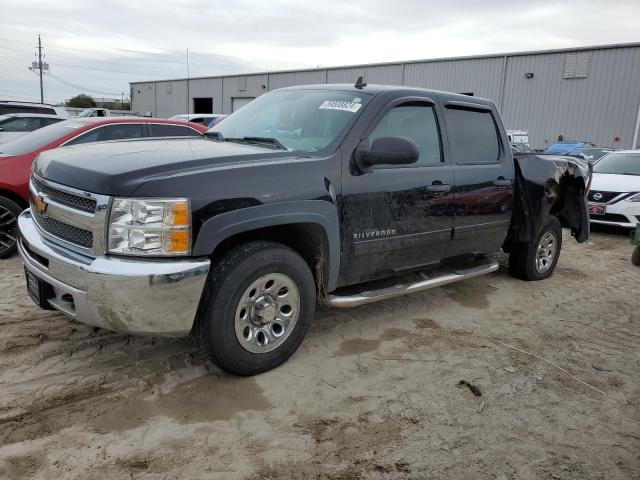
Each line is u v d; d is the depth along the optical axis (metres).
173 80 50.75
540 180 5.38
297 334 3.53
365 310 4.77
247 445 2.71
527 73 29.70
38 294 3.25
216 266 3.12
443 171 4.37
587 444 2.92
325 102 4.12
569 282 6.11
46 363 3.41
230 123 4.57
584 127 28.27
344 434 2.87
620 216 9.15
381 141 3.61
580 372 3.79
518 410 3.23
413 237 4.17
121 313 2.81
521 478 2.60
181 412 2.96
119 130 6.95
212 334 3.11
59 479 2.38
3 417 2.81
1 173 5.62
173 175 2.91
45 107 15.03
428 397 3.31
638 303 5.44
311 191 3.39
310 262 3.74
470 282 5.88
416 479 2.54
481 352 4.03
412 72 34.31
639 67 26.20
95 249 2.85
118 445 2.64
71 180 3.01
